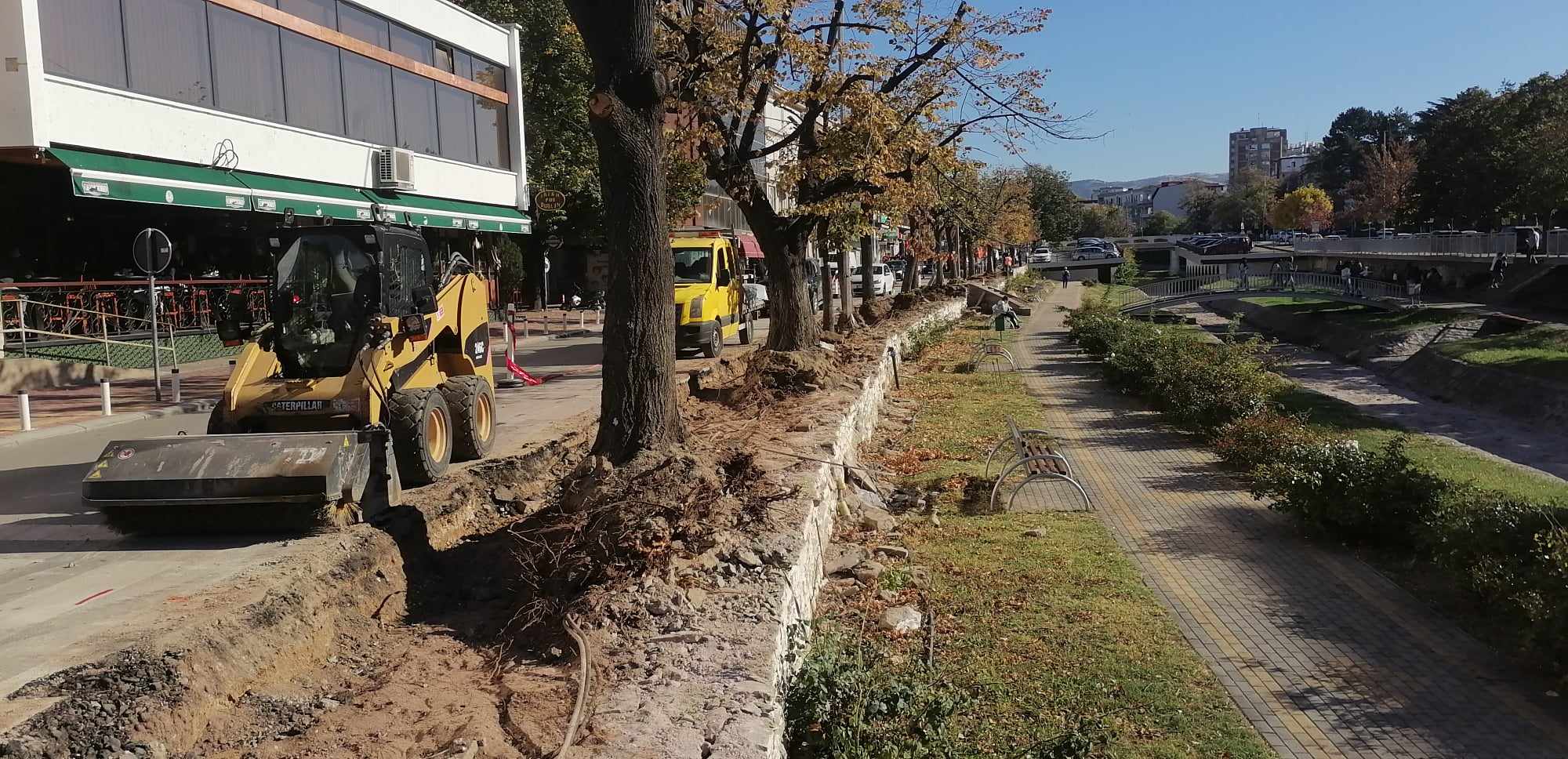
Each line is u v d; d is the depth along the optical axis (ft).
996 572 30.76
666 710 16.01
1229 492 42.24
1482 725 21.13
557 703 16.58
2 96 52.95
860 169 56.65
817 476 31.60
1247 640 25.72
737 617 20.20
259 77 70.69
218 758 15.24
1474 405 87.04
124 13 59.41
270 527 24.79
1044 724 20.79
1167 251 359.25
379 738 15.55
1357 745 20.27
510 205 107.34
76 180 54.44
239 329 30.09
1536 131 165.78
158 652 16.69
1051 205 283.59
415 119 89.92
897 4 57.57
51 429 43.55
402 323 29.76
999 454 50.06
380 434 27.12
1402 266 177.17
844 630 25.62
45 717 14.33
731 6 55.47
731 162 56.59
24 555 24.48
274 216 70.38
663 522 23.54
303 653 19.83
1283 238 384.88
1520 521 27.89
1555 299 128.06
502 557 25.09
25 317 59.41
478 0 116.88
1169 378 62.85
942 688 21.09
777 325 61.21
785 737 16.92
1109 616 26.99
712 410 45.73
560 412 48.21
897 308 123.03
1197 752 19.79
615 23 27.09
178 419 49.19
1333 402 79.25
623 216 27.99
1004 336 124.88
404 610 23.40
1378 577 30.91
